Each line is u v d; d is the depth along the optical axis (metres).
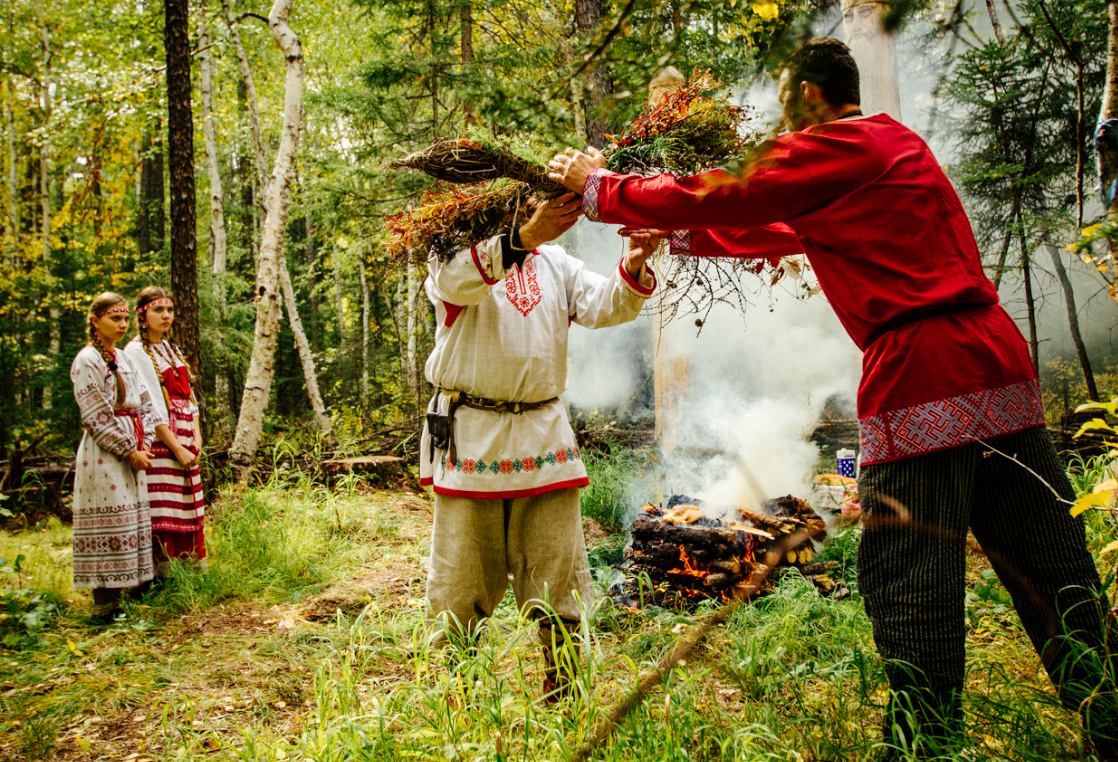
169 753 2.25
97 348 3.71
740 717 2.16
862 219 1.73
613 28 1.04
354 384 15.69
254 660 2.97
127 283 11.11
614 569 3.81
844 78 1.78
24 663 3.03
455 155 2.10
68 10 15.53
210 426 12.19
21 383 9.95
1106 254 2.15
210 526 4.96
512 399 2.32
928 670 1.69
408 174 8.76
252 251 19.08
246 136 17.83
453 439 2.34
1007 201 6.27
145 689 2.72
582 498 5.20
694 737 1.93
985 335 1.70
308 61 17.00
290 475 6.28
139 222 17.28
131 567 3.66
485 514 2.34
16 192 14.63
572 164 2.00
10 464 6.39
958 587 1.69
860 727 2.00
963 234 1.75
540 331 2.33
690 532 3.32
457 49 10.78
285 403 16.61
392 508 5.63
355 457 6.95
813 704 2.18
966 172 6.14
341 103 10.42
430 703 2.08
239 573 4.06
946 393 1.68
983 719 1.88
